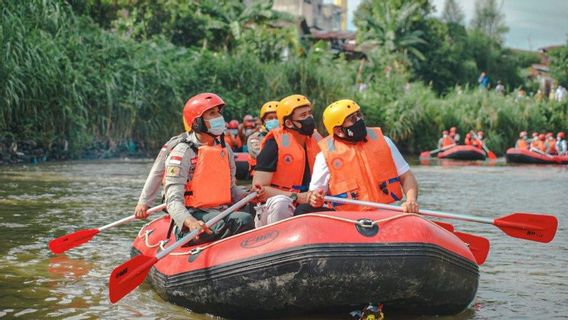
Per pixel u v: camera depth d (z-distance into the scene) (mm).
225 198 4977
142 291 5227
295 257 4188
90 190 11641
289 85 25438
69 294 5094
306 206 4914
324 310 4441
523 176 17844
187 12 31469
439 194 12445
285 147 5223
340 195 4918
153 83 21172
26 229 7742
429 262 4262
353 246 4195
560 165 24781
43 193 11094
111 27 27594
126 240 7277
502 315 4676
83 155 19531
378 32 49844
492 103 34281
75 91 18500
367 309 4379
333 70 28469
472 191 13125
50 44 18656
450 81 54281
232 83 24797
